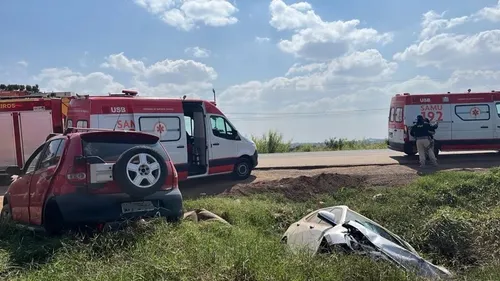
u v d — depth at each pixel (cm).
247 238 676
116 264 530
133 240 600
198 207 1034
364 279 545
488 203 1200
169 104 1400
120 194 662
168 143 1385
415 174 1588
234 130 1567
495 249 916
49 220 661
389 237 742
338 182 1465
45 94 1916
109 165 661
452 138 1942
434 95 1947
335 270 551
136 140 713
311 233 746
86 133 679
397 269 576
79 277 496
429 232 964
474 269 765
